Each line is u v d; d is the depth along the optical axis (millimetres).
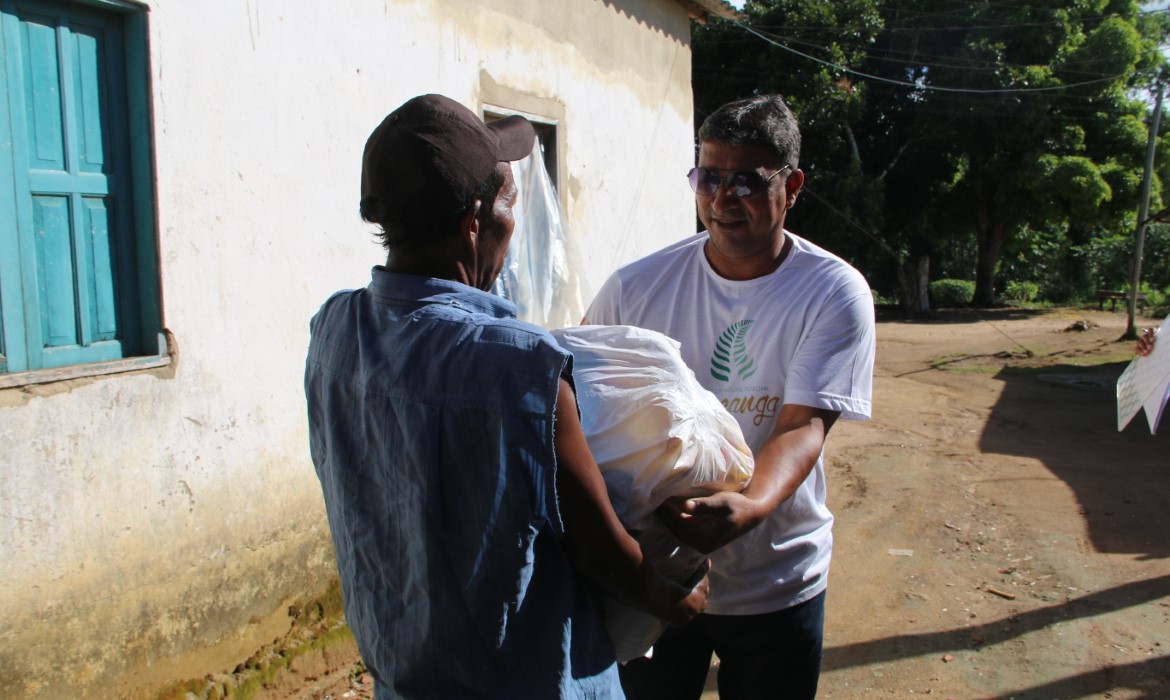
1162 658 3805
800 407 1875
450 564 1190
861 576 4875
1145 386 2309
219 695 3340
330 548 3906
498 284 4223
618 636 1467
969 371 13367
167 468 3186
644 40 7023
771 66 21750
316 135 3836
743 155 1856
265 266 3592
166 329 3186
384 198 1254
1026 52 22594
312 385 1435
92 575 2934
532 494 1158
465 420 1168
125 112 3119
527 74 5395
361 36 4066
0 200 2723
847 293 1919
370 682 3742
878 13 22250
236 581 3467
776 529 1960
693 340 2070
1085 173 21203
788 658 2020
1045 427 8977
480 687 1201
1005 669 3768
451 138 1254
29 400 2736
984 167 23656
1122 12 23703
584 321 2262
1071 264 29906
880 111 23281
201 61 3303
